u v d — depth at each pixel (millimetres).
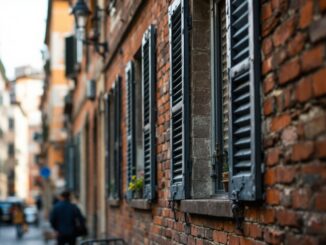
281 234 3764
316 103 3324
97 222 15492
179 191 6047
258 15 4082
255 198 3996
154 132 7551
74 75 23625
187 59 5941
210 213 5043
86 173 20391
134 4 9000
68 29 41250
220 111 5695
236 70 4359
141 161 9273
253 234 4223
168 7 6855
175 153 6363
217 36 5762
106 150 12664
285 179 3688
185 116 5879
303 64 3447
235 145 4359
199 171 5840
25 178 107500
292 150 3602
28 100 109688
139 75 9406
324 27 3199
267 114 3951
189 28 5977
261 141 4027
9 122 95625
